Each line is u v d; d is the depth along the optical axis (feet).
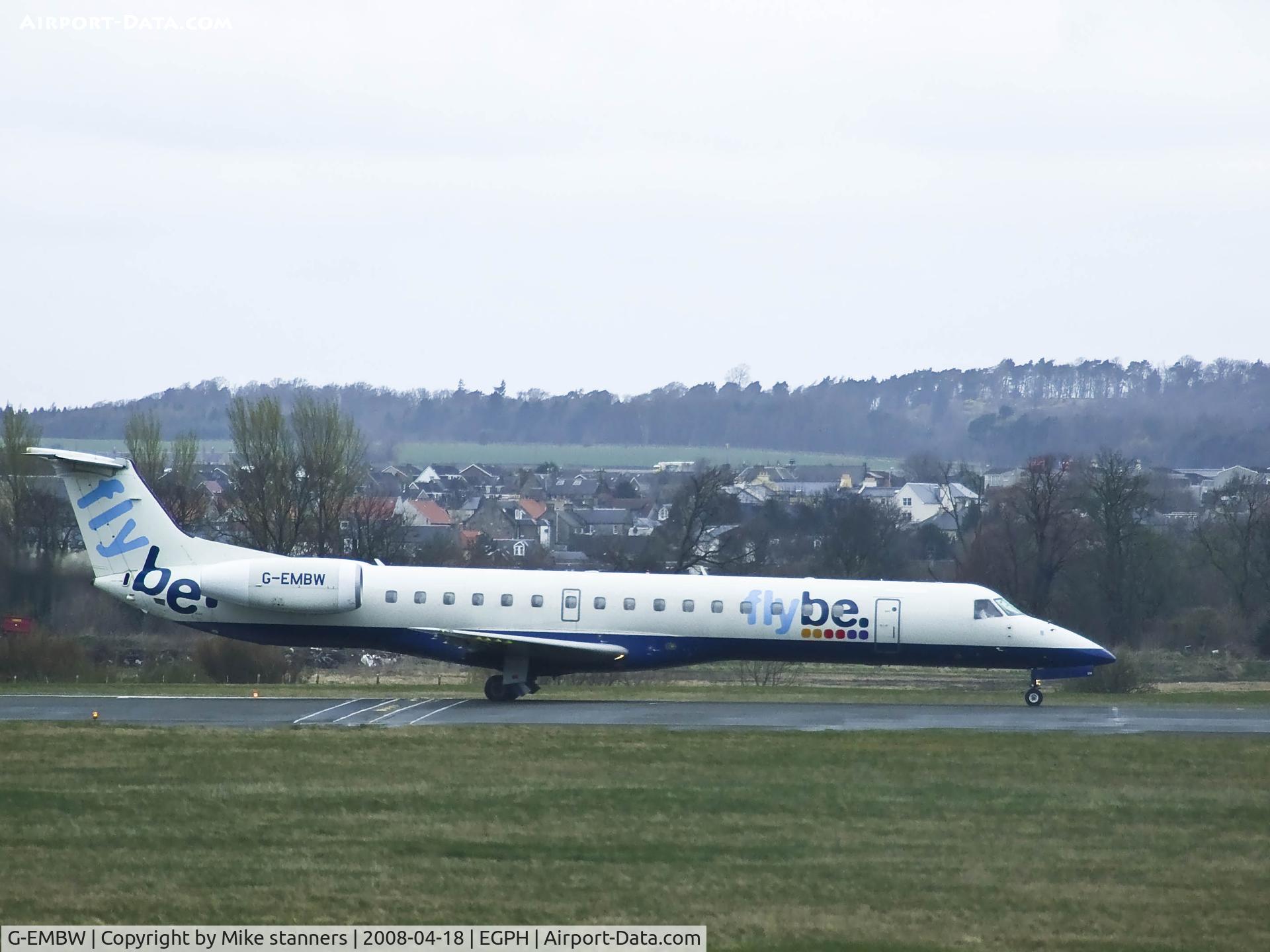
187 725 420.77
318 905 244.22
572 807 312.09
